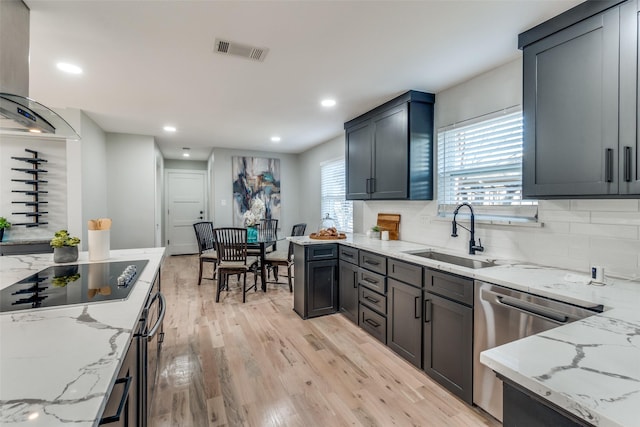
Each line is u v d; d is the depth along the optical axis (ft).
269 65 7.80
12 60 5.03
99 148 13.80
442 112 9.50
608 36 4.86
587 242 6.02
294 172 21.54
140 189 15.60
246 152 20.11
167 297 12.99
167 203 23.99
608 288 4.87
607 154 4.85
